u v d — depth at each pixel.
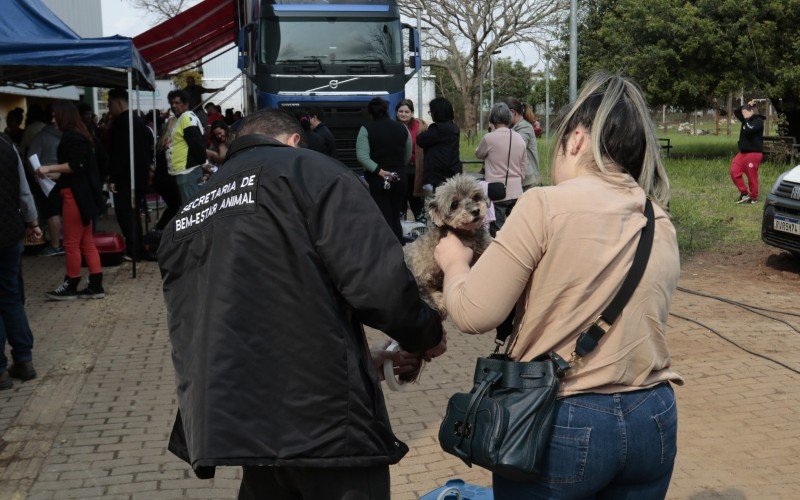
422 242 2.87
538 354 2.17
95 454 4.68
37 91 20.84
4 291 5.89
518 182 8.73
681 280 9.21
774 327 7.12
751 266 9.82
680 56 23.80
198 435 2.16
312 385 2.21
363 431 2.24
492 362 2.21
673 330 7.09
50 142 10.98
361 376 2.26
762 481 4.20
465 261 2.45
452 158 9.59
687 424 4.98
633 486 2.23
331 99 13.02
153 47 17.75
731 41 23.22
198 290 2.32
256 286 2.23
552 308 2.14
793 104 24.47
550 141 2.43
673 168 20.53
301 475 2.32
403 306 2.23
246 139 2.53
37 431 5.03
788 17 22.97
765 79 23.75
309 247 2.22
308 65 13.00
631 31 24.69
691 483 4.19
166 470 4.47
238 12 16.64
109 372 6.23
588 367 2.13
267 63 12.99
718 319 7.43
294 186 2.25
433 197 2.92
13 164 5.66
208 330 2.22
